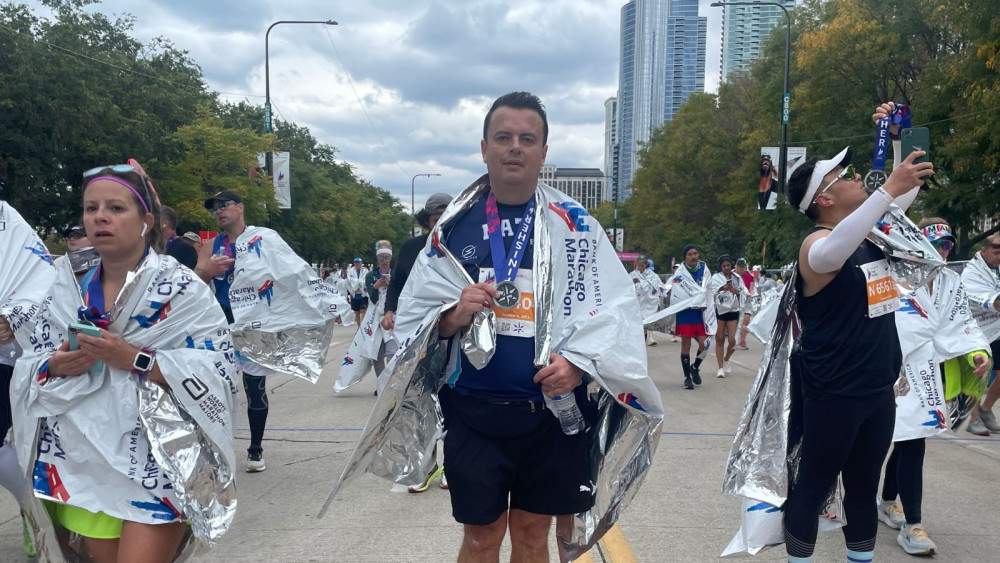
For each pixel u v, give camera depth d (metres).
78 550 2.67
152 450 2.45
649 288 16.75
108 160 26.03
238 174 32.62
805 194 3.15
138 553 2.41
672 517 4.59
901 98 27.69
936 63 23.69
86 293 2.62
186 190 29.56
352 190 69.50
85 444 2.46
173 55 36.00
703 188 47.06
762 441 3.26
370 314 8.50
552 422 2.57
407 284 2.69
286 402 8.74
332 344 17.31
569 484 2.61
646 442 2.66
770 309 4.60
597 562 3.88
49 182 26.16
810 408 3.04
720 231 45.25
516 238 2.61
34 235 3.53
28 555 3.42
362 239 71.44
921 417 3.95
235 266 5.77
